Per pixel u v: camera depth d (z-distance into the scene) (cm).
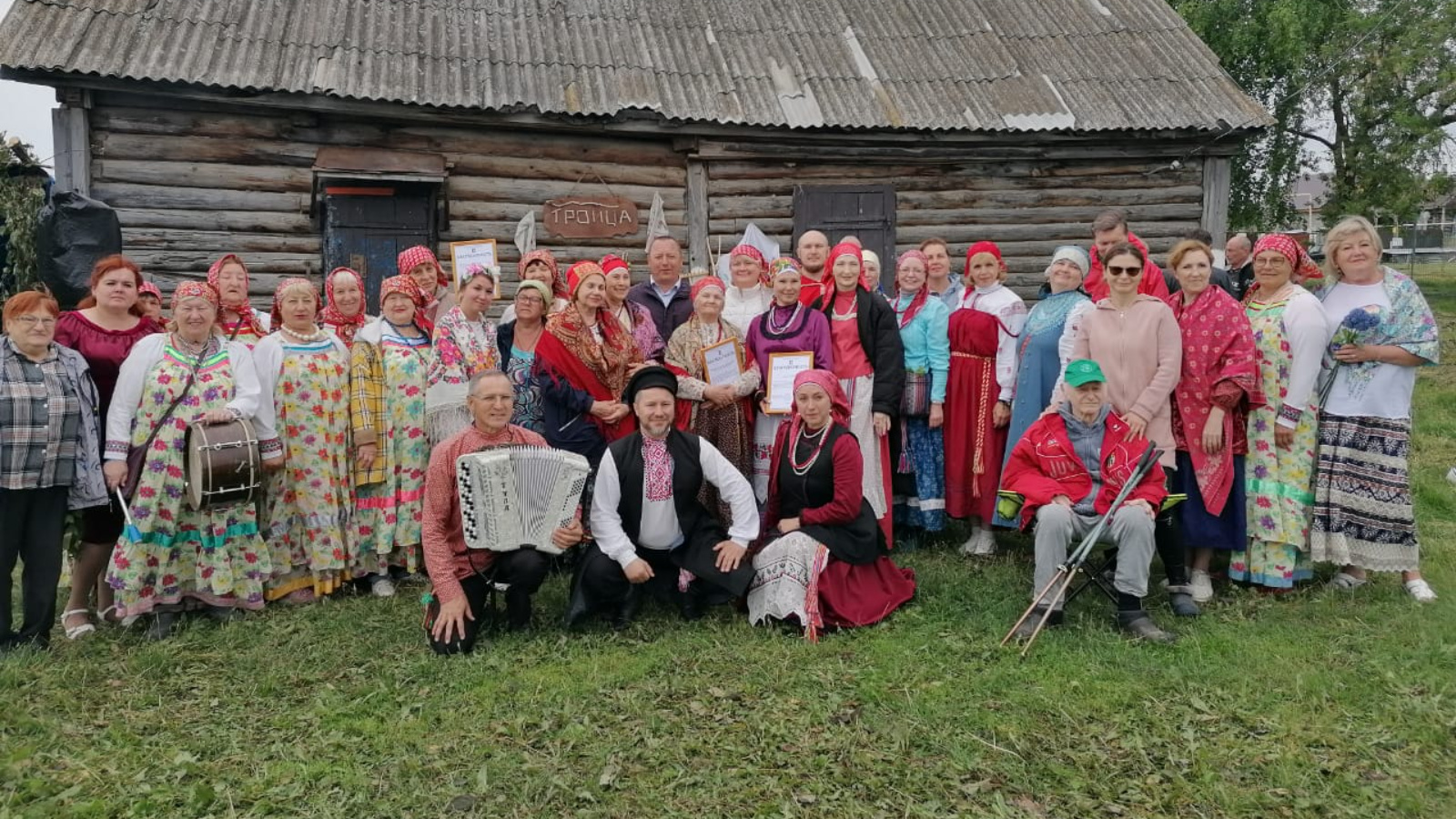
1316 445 485
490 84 849
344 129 837
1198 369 475
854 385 537
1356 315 473
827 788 308
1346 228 485
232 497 450
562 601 486
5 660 409
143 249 798
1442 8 2098
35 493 420
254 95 784
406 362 518
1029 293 990
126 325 468
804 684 385
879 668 401
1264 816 293
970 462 571
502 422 434
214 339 469
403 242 854
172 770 325
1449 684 369
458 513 437
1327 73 2192
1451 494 666
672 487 457
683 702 371
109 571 442
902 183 962
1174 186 998
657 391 450
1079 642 421
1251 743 335
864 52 1003
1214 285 483
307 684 396
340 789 313
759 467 539
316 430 496
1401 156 2142
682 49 962
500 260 883
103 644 438
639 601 469
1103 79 997
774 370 519
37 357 417
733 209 933
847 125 898
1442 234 3266
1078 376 446
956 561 558
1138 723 350
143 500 442
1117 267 475
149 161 794
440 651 420
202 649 437
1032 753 330
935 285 599
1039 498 451
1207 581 491
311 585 509
